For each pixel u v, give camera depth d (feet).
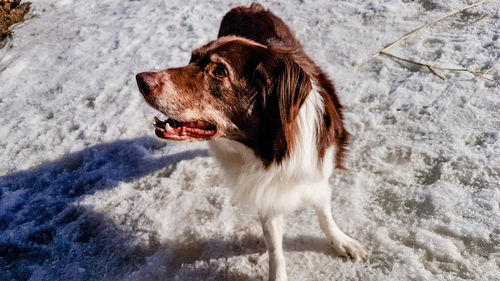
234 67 1.82
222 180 2.82
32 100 3.97
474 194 2.29
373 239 2.22
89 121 3.59
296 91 1.74
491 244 2.05
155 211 2.67
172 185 2.86
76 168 3.22
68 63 4.40
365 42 3.69
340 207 2.43
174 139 1.92
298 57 1.96
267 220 2.12
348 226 2.32
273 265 2.10
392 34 3.70
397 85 3.18
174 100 1.84
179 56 4.13
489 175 2.36
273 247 2.11
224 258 2.29
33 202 2.95
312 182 1.99
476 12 3.64
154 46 4.38
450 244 2.09
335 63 3.54
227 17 2.97
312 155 1.90
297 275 2.13
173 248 2.43
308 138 1.86
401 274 2.01
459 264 2.01
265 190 2.02
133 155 3.19
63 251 2.56
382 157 2.68
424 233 2.17
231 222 2.51
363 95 3.17
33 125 3.67
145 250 2.46
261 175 1.99
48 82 4.17
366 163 2.65
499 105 2.75
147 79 1.82
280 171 1.92
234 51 1.83
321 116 1.89
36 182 3.11
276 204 2.05
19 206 2.95
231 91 1.85
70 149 3.35
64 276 2.41
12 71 4.41
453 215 2.21
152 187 2.89
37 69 4.40
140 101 3.72
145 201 2.77
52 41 4.83
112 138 3.39
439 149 2.59
